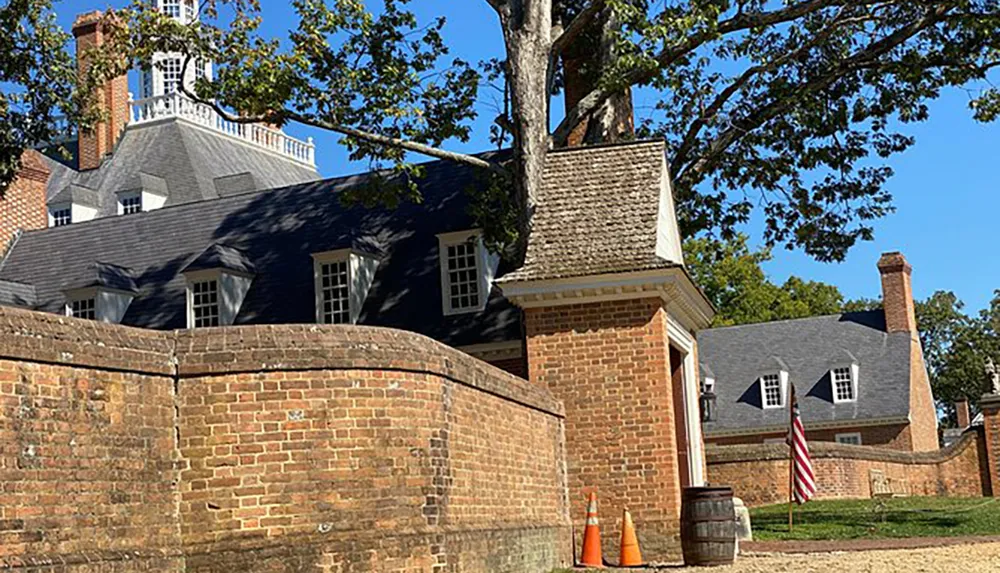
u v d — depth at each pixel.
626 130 28.95
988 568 15.62
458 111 27.20
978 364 77.56
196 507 12.97
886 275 58.47
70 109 26.73
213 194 54.31
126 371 12.48
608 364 20.11
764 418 56.84
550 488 19.17
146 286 33.81
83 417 11.84
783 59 28.06
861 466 36.41
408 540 13.80
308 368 13.53
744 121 28.89
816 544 21.52
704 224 30.62
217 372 13.18
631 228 20.89
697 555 17.45
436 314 29.02
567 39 26.64
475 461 15.84
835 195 30.42
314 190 34.66
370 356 13.91
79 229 37.19
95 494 11.88
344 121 26.12
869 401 55.19
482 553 15.44
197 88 25.25
